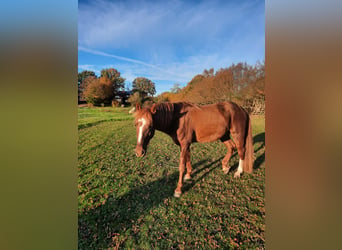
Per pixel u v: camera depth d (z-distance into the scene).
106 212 2.27
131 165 3.59
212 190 2.67
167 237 1.94
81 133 5.57
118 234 1.97
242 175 3.01
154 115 2.43
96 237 1.93
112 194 2.62
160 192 2.67
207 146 4.59
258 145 4.05
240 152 2.98
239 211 2.23
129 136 5.45
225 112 2.77
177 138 2.68
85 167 3.48
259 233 1.90
